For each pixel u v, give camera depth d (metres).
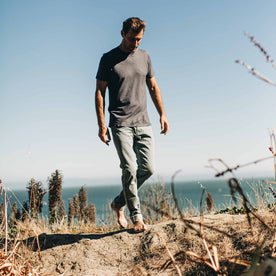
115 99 3.22
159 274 2.17
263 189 3.08
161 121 3.51
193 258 2.22
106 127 3.32
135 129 3.16
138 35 3.05
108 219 4.64
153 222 3.13
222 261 2.01
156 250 2.56
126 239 2.88
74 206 4.95
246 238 2.22
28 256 2.66
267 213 2.61
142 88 3.28
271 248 1.91
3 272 2.17
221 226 2.57
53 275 2.46
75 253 2.75
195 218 2.93
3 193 2.59
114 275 2.32
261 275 1.24
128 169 3.04
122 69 3.18
